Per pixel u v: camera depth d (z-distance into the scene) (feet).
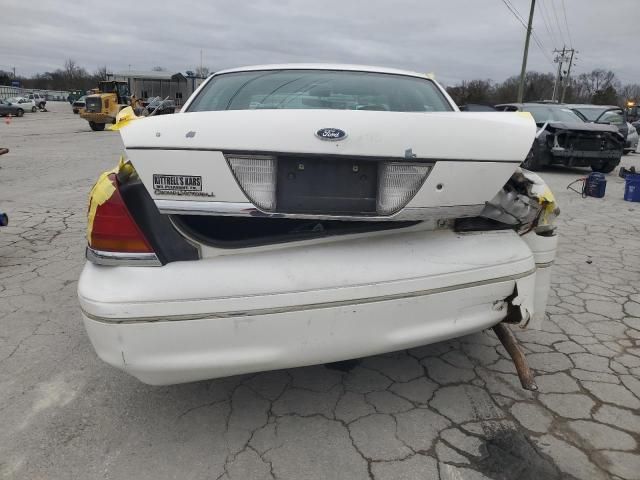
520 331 10.24
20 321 10.44
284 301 5.93
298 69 9.85
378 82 9.55
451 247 6.71
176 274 5.85
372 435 7.04
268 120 5.52
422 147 5.66
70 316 10.69
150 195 5.59
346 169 5.71
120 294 5.74
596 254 15.84
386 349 6.47
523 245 7.14
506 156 5.97
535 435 7.06
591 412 7.58
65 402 7.75
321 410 7.62
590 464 6.49
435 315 6.57
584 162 34.14
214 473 6.33
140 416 7.45
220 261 6.03
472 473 6.34
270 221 6.52
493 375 8.63
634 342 9.82
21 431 7.07
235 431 7.13
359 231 6.53
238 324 5.89
